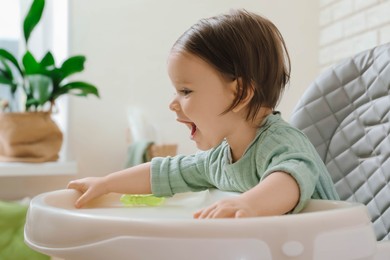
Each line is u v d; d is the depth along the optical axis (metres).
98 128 1.71
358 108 0.92
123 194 0.75
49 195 0.65
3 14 1.86
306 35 1.85
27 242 0.50
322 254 0.42
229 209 0.48
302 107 0.99
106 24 1.72
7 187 1.65
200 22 0.67
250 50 0.65
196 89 0.63
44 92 1.50
